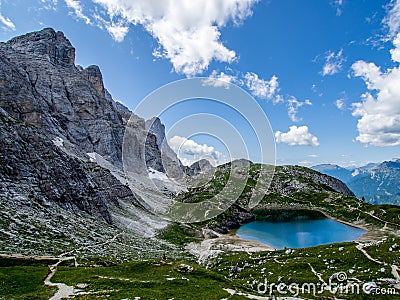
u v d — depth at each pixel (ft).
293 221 556.10
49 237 218.18
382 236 425.28
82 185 359.25
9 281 132.98
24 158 308.19
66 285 130.72
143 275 159.02
